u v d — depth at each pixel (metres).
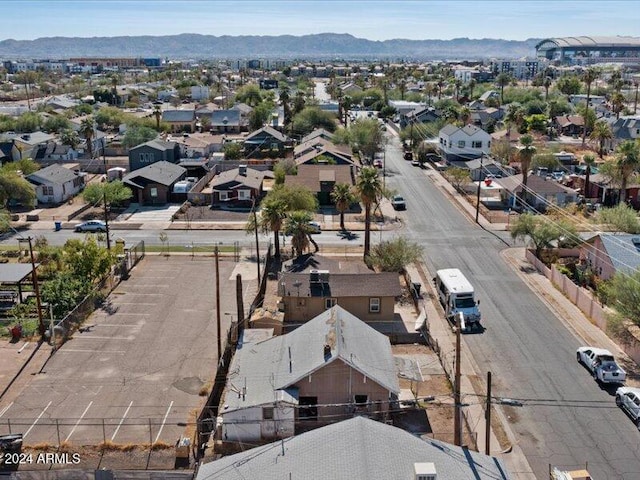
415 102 193.25
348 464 25.06
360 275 51.72
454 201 89.31
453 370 42.03
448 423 35.91
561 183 93.44
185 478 29.67
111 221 79.62
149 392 39.19
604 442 34.22
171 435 34.50
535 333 48.00
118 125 151.50
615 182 82.38
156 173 91.31
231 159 115.38
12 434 33.88
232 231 75.75
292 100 180.00
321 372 35.00
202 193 88.31
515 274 60.88
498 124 153.50
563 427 35.62
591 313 50.50
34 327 48.31
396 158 121.88
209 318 50.41
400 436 27.34
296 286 50.66
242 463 26.94
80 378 40.97
